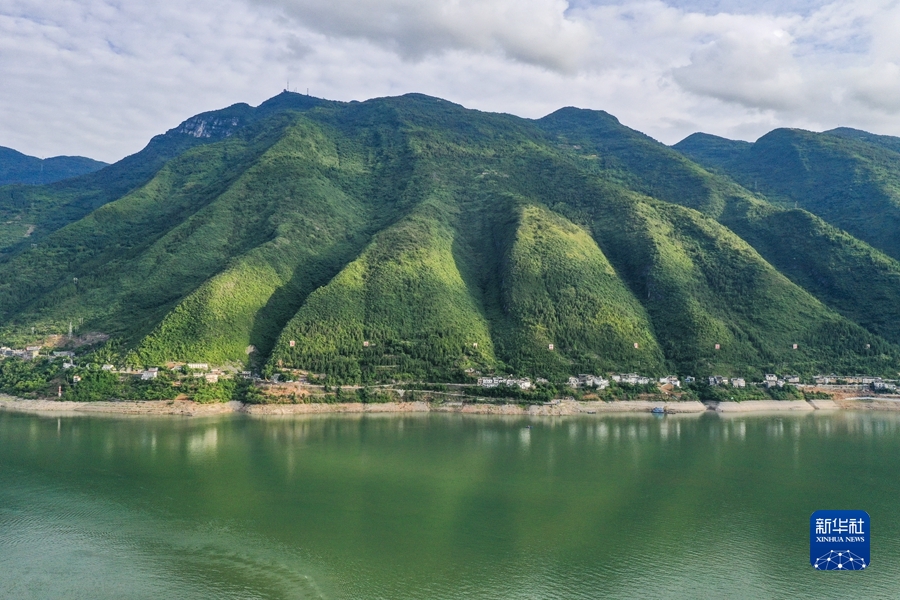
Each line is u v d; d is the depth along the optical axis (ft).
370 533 327.06
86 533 326.24
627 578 283.79
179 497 374.84
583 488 399.24
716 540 323.57
